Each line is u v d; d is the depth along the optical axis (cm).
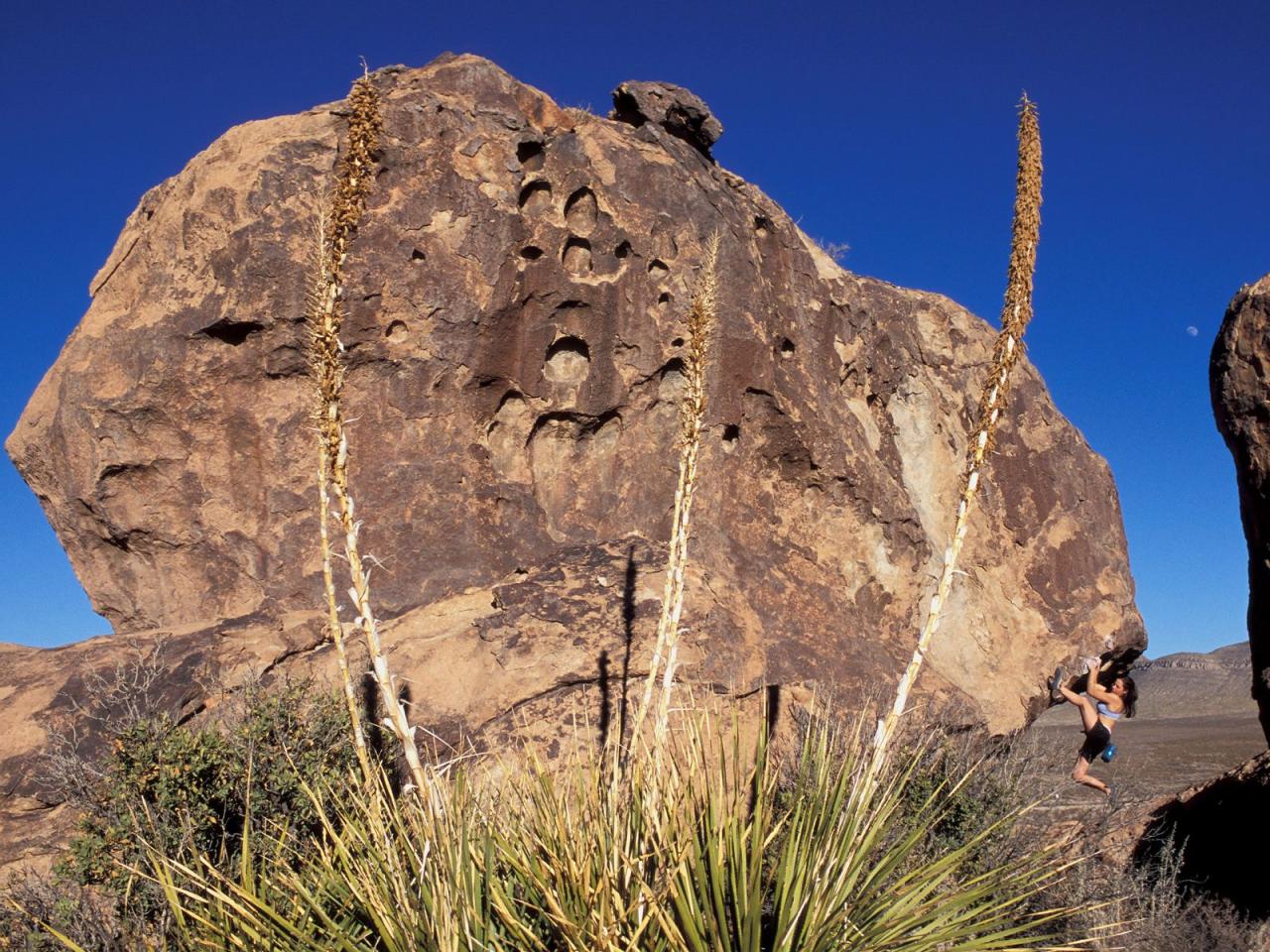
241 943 373
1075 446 1452
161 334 870
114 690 700
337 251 410
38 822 665
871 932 394
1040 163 446
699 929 368
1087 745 884
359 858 401
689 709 521
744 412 1066
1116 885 731
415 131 943
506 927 375
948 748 796
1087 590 1366
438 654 810
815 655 962
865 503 1136
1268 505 838
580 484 1008
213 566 883
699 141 1186
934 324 1403
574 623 827
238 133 928
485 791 470
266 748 602
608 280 1005
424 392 925
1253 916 793
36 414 915
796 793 452
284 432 886
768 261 1159
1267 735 898
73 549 906
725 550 1015
